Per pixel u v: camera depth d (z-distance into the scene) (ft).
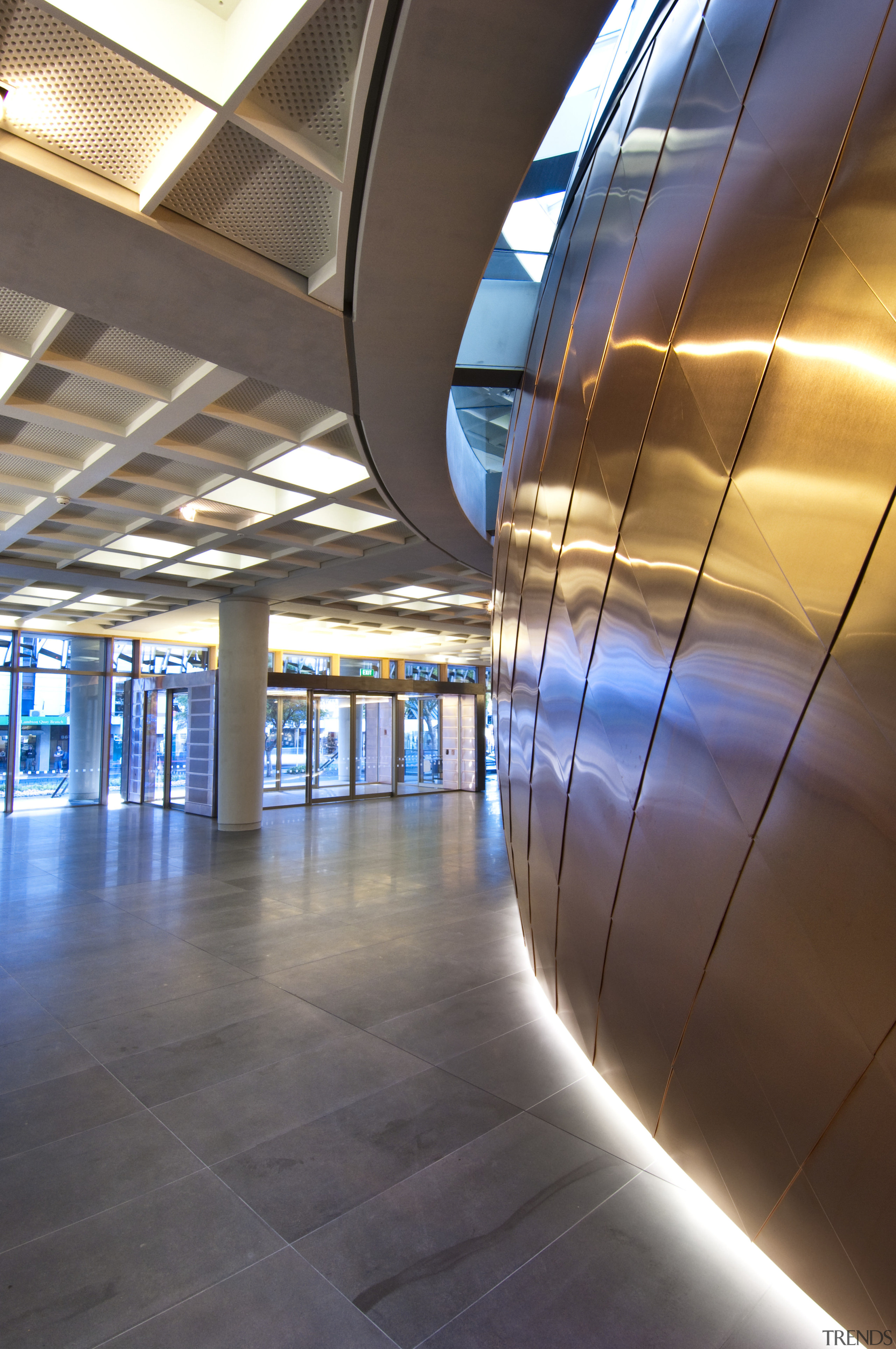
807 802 6.79
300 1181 12.62
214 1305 9.83
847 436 6.26
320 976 23.08
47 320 17.88
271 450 25.89
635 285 9.95
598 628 11.07
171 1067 16.90
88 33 9.81
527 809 16.05
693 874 8.73
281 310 16.11
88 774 74.43
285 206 13.51
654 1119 11.71
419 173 11.55
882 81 5.99
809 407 6.66
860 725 6.15
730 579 7.74
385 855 43.83
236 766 54.13
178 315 16.29
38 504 31.14
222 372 19.75
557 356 13.66
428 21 9.10
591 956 12.59
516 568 16.49
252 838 50.49
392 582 49.39
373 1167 13.03
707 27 8.76
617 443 10.27
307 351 17.84
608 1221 11.59
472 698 86.38
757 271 7.36
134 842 49.21
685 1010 9.35
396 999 21.18
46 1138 13.98
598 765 11.37
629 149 10.85
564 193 18.85
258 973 23.31
